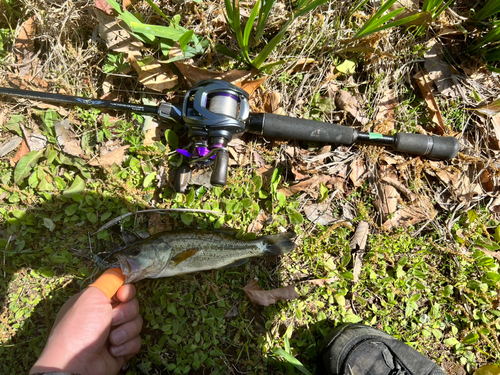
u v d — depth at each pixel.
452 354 0.39
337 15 0.40
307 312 0.39
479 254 0.40
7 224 0.37
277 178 0.40
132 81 0.39
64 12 0.38
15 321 0.36
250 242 0.36
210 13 0.39
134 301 0.35
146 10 0.39
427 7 0.38
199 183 0.38
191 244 0.35
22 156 0.38
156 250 0.33
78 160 0.38
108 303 0.32
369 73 0.42
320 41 0.41
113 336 0.34
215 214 0.38
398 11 0.34
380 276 0.40
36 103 0.38
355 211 0.41
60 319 0.32
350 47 0.40
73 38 0.39
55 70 0.39
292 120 0.37
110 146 0.38
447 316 0.40
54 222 0.37
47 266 0.37
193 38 0.38
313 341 0.38
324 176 0.40
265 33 0.40
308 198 0.40
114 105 0.36
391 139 0.39
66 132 0.38
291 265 0.39
